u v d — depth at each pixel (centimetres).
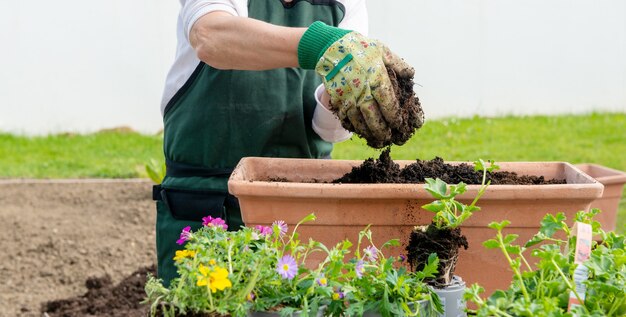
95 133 753
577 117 768
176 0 750
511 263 127
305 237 157
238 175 163
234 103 196
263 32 165
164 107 206
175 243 202
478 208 140
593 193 153
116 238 472
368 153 638
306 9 198
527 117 769
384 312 128
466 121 749
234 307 126
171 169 205
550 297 125
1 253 448
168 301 133
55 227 491
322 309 130
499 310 118
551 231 138
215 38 169
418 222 154
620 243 141
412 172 176
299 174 182
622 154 639
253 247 146
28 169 639
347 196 152
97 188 586
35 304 382
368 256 140
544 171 185
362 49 157
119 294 372
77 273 421
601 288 124
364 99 156
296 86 198
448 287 138
